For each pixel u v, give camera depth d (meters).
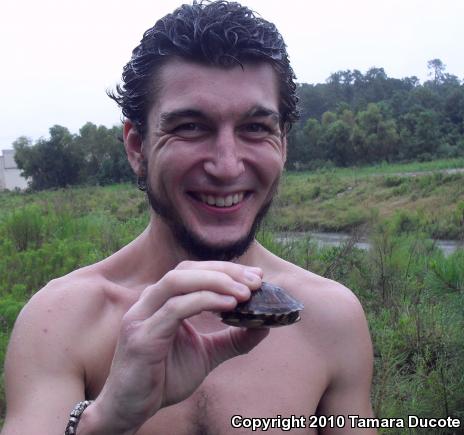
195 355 0.48
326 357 0.63
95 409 0.45
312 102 28.42
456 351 1.39
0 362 1.27
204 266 0.45
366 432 0.64
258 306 0.46
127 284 0.63
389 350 1.43
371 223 4.36
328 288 0.67
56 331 0.56
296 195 8.20
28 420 0.51
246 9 0.57
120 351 0.44
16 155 15.62
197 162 0.54
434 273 1.54
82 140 15.31
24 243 2.82
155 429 0.56
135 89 0.58
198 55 0.54
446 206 6.69
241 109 0.54
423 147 17.08
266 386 0.59
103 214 4.45
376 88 29.73
